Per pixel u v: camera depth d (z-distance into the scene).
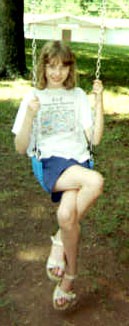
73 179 2.79
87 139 3.08
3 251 3.87
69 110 3.00
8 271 3.62
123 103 8.58
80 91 3.07
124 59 14.42
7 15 9.97
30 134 2.90
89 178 2.74
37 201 4.76
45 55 2.85
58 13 35.56
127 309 3.24
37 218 4.43
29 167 5.56
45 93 2.97
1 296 3.34
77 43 19.05
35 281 3.52
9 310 3.21
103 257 3.80
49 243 4.02
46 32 35.25
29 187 5.05
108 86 9.96
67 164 2.87
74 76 2.97
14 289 3.42
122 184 5.15
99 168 5.56
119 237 4.08
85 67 12.03
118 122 7.36
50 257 3.01
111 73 11.53
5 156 5.86
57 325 3.09
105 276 3.57
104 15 3.09
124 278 3.55
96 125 3.02
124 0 35.25
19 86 9.57
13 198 4.79
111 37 36.69
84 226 4.25
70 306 3.25
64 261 2.98
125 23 36.25
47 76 2.90
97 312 3.21
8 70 10.23
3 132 6.65
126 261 3.75
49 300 3.32
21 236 4.10
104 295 3.38
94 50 16.27
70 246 2.88
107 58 14.30
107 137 6.59
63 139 2.98
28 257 3.81
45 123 2.97
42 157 2.95
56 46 2.83
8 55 10.20
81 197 2.77
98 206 4.59
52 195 2.95
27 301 3.30
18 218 4.40
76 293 3.38
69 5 35.41
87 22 34.94
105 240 4.04
